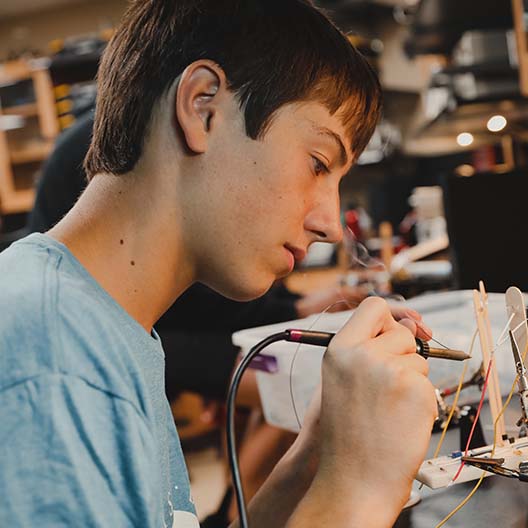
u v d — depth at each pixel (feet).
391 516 2.22
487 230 6.54
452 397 3.76
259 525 2.86
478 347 4.09
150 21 2.41
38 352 1.82
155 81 2.30
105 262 2.28
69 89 14.53
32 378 1.79
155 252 2.29
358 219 12.44
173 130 2.27
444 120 12.01
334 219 2.43
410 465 2.26
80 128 5.93
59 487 1.73
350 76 2.41
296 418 3.84
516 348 2.95
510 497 2.72
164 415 2.52
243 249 2.31
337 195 2.49
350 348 2.34
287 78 2.27
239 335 4.32
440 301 5.39
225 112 2.25
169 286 2.35
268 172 2.26
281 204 2.29
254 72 2.26
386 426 2.27
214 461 9.20
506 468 2.74
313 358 3.85
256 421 5.76
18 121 17.33
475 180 6.55
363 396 2.29
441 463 2.84
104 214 2.31
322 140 2.35
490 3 9.68
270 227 2.30
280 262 2.38
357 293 6.15
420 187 13.28
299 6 2.45
